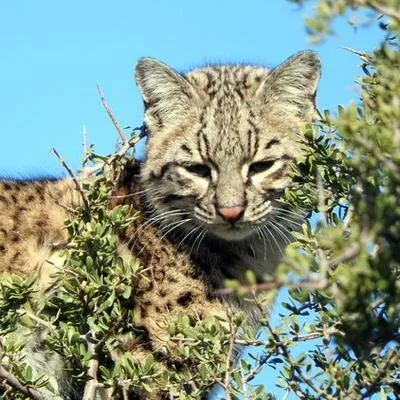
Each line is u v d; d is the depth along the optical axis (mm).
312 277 3715
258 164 8672
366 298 3797
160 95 9227
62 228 8828
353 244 3684
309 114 9023
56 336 6973
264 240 8844
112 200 8969
